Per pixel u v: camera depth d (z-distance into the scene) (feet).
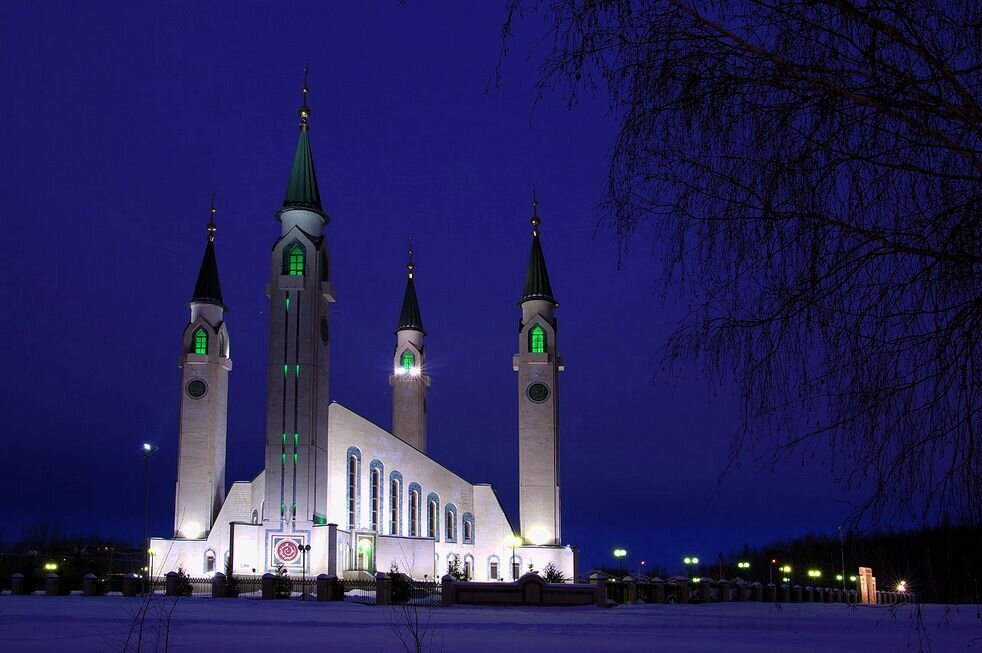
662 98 28.53
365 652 73.56
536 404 363.15
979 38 25.96
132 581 197.98
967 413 26.17
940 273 26.63
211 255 364.79
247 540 291.38
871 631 110.83
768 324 28.84
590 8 28.48
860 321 27.61
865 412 27.55
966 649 82.89
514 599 183.52
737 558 451.94
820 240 27.53
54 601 163.94
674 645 88.02
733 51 27.81
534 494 357.00
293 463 295.48
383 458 351.25
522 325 372.58
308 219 318.04
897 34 25.67
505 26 29.01
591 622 125.90
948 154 26.40
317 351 307.17
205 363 349.41
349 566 299.17
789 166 27.71
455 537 366.43
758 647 86.22
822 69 26.53
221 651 73.77
